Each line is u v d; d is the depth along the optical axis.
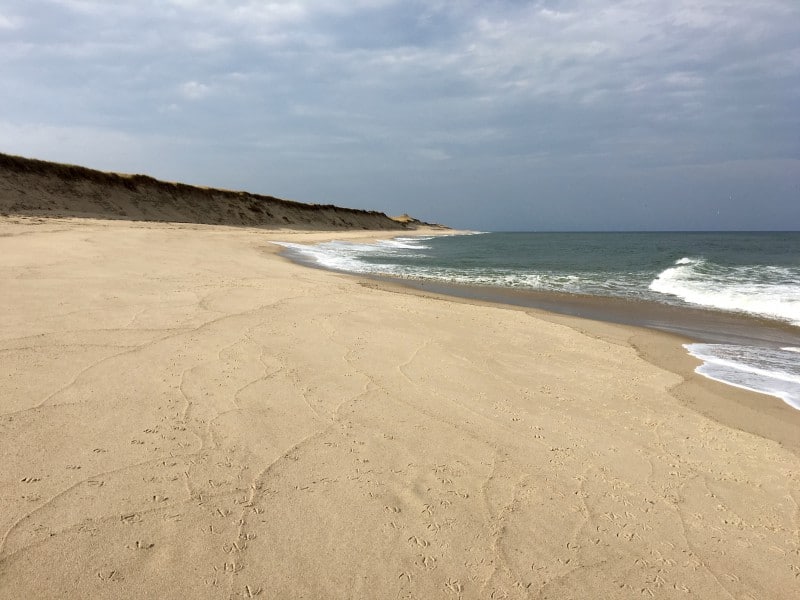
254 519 2.97
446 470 3.68
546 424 4.60
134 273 10.54
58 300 7.45
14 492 3.02
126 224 28.06
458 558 2.80
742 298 11.88
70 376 4.72
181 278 10.49
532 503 3.35
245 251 19.77
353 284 12.48
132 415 4.09
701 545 3.05
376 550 2.80
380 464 3.69
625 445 4.29
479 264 22.36
